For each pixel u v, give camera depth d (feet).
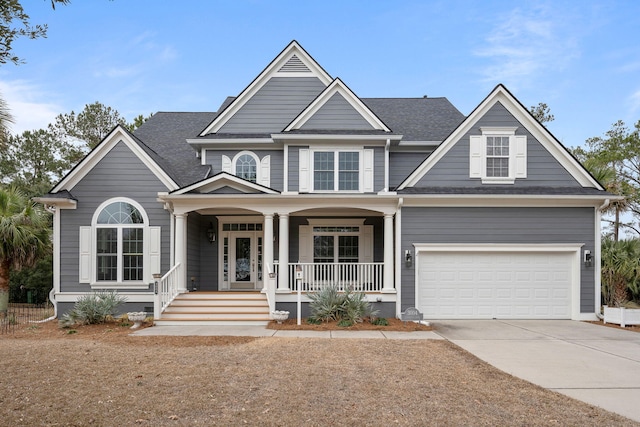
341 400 21.33
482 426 18.42
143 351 31.89
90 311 44.42
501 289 50.19
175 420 18.88
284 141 53.72
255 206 49.65
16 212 57.41
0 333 40.70
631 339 38.27
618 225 99.66
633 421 19.19
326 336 38.78
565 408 20.67
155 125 69.26
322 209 55.31
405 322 46.21
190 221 53.67
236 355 30.60
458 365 28.40
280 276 49.32
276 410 20.01
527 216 50.26
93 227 50.26
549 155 51.96
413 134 59.47
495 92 52.03
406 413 19.74
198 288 57.62
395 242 51.26
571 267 50.29
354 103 54.85
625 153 97.04
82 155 109.91
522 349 33.76
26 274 74.38
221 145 57.57
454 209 50.26
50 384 23.58
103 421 18.76
